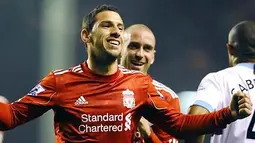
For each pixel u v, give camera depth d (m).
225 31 54.00
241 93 12.95
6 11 52.78
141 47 16.81
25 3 52.84
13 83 52.09
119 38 13.70
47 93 13.63
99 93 13.59
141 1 54.50
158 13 54.84
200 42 54.38
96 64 13.70
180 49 54.34
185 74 53.53
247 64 15.46
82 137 13.42
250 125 14.98
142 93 13.80
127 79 13.80
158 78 53.78
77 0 51.44
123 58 16.98
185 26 55.16
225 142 15.12
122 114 13.54
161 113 13.84
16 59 52.50
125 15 54.34
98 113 13.48
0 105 13.49
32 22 52.84
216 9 54.22
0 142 19.42
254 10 53.50
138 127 15.33
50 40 44.94
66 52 45.69
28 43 52.72
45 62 45.22
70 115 13.51
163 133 16.23
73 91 13.59
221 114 13.30
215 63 53.66
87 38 13.93
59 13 45.06
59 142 13.61
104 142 13.43
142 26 17.08
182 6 55.88
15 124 13.59
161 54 54.44
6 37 52.66
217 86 15.30
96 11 13.86
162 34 54.69
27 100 13.65
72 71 13.77
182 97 43.91
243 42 15.47
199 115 13.59
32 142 48.94
